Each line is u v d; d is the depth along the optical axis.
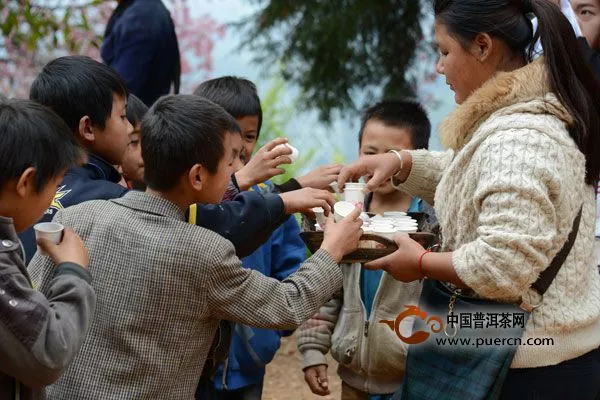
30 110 2.35
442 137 2.79
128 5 5.73
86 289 2.31
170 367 2.57
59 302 2.27
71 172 3.19
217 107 2.75
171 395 2.60
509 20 2.66
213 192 2.73
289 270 3.76
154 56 5.61
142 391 2.54
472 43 2.70
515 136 2.50
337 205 2.89
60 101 3.24
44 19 6.66
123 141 3.37
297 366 6.41
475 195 2.53
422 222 3.17
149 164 2.70
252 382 3.58
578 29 4.11
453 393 2.73
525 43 2.71
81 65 3.30
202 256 2.55
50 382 2.21
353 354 3.50
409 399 2.85
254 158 3.26
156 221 2.62
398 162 3.21
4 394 2.26
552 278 2.62
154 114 2.71
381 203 3.71
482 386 2.66
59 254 2.36
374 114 3.76
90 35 7.95
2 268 2.17
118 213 2.65
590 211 2.71
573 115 2.59
